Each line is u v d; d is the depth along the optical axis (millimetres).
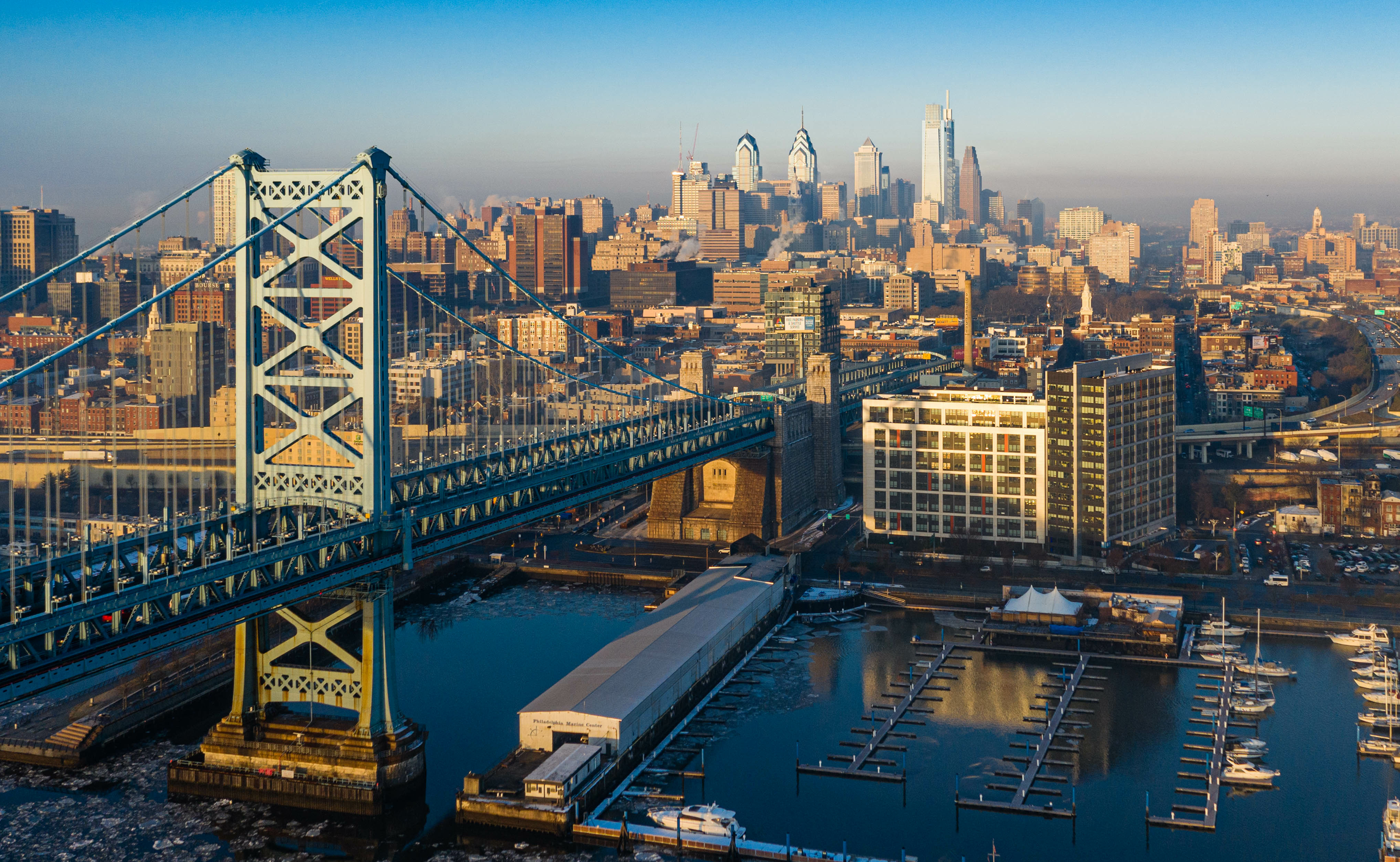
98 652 176250
